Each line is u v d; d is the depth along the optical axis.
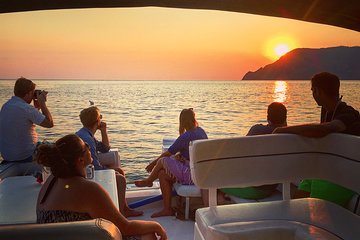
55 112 22.38
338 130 2.72
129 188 4.63
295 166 2.82
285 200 2.71
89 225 0.98
